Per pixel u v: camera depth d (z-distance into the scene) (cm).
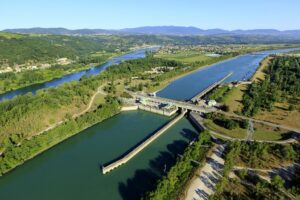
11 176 19800
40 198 17325
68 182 18888
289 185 17300
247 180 17750
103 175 19638
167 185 16338
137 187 18162
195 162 19638
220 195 16275
